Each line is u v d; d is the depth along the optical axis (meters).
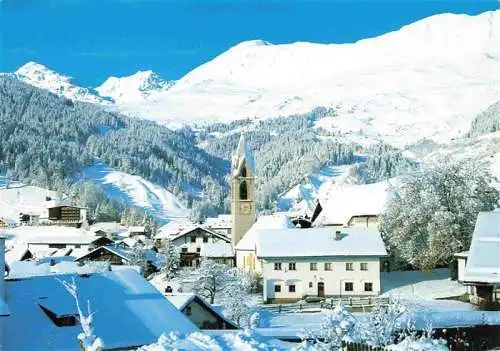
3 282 39.69
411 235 104.00
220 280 91.75
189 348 24.59
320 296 100.00
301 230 105.12
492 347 50.41
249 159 144.50
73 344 38.62
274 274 100.19
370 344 29.83
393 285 100.88
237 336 26.61
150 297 44.22
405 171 125.19
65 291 43.16
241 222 143.88
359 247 101.44
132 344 38.94
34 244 170.38
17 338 38.66
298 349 26.11
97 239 165.88
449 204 104.50
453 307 79.44
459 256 92.38
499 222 69.94
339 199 136.50
